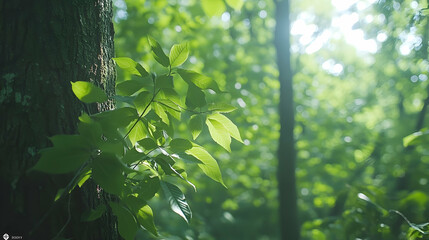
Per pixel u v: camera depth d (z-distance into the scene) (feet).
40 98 4.95
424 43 12.10
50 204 4.82
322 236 11.05
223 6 5.42
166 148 5.28
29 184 4.76
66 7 5.27
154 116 5.41
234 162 22.61
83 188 5.21
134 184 5.37
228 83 19.20
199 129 5.28
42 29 5.10
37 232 4.75
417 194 10.12
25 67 4.96
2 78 4.90
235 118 18.94
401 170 25.27
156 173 5.24
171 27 17.10
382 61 21.50
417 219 11.09
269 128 23.41
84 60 5.38
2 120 4.82
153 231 5.14
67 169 4.07
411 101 32.22
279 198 16.80
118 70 14.67
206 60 19.53
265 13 22.49
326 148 26.96
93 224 5.27
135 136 5.39
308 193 30.94
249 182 25.40
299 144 26.27
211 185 20.29
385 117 37.06
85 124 4.26
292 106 17.13
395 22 12.43
